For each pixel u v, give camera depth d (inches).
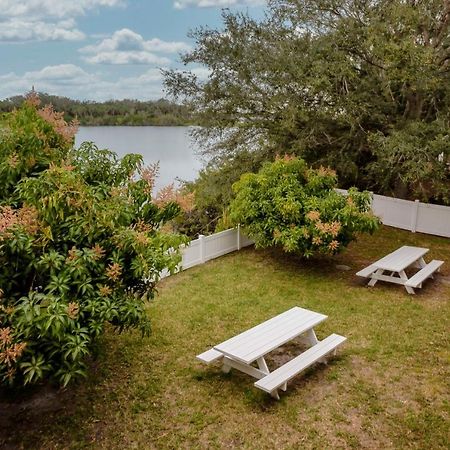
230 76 526.9
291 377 214.5
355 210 362.6
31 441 190.7
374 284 352.8
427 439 188.2
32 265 168.1
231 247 439.2
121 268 186.2
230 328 288.5
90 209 175.5
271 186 390.9
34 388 225.5
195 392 222.7
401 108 537.6
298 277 374.6
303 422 199.6
